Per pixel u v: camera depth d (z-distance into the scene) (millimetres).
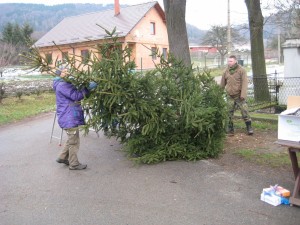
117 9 37656
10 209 4691
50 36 40906
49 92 19750
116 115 6203
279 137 4438
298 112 4582
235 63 7770
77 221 4273
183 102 6184
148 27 36625
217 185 5172
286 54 11469
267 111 10961
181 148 6367
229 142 7453
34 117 13109
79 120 6125
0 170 6422
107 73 6035
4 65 19016
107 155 7035
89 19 40188
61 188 5359
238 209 4379
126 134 6711
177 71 6727
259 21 11977
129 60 6277
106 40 6543
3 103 15844
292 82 11344
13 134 9898
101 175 5859
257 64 12102
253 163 6039
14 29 40938
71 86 6047
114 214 4414
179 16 9367
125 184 5391
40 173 6129
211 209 4414
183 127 6406
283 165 5836
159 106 6250
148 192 5043
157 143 6480
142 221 4199
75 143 6160
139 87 6137
